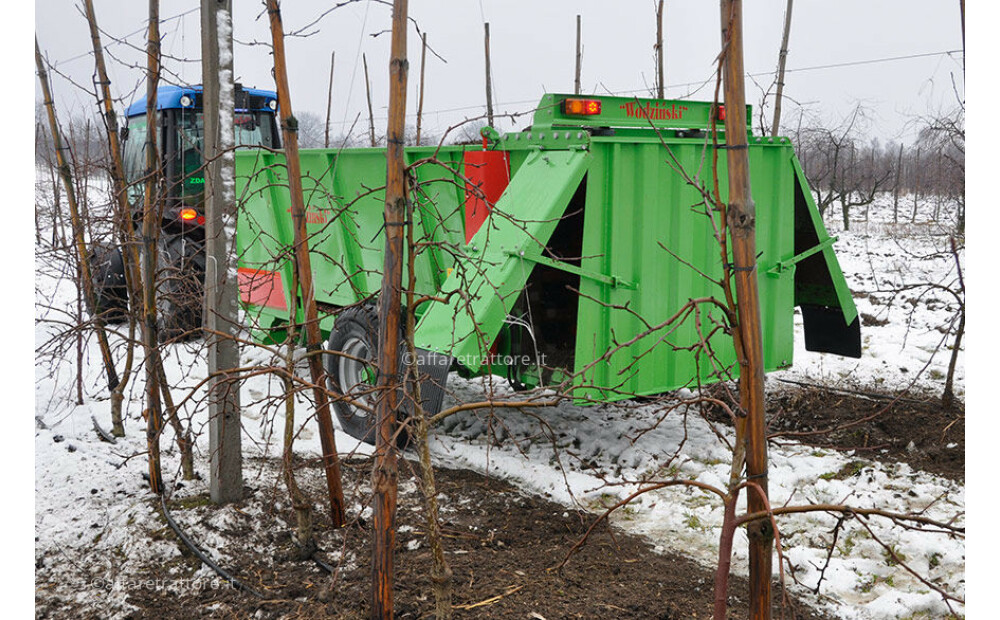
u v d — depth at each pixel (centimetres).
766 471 232
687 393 690
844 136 1794
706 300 236
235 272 432
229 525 424
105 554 403
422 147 583
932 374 743
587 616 331
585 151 500
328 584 364
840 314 675
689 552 425
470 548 410
